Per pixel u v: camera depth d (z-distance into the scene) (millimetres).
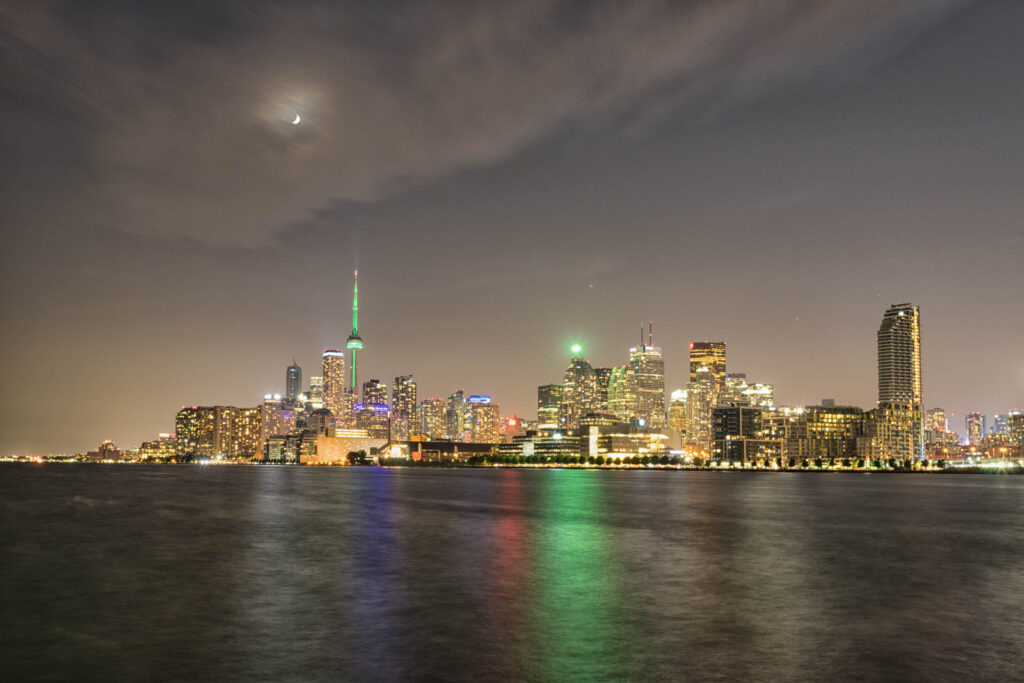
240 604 44375
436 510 131500
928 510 145500
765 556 69625
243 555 67375
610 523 106500
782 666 31484
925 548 77938
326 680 29562
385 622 39625
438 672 30547
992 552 74750
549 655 33125
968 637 36719
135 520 103750
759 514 128500
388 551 71250
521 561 64438
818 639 36188
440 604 44625
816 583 53594
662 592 49281
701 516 122188
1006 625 39500
